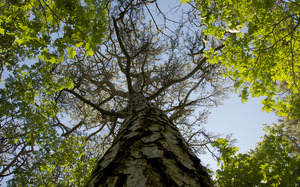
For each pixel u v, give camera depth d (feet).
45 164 11.34
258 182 4.76
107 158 3.89
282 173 5.11
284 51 9.50
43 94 12.23
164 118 6.62
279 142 7.99
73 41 5.50
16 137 10.82
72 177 11.93
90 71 21.02
